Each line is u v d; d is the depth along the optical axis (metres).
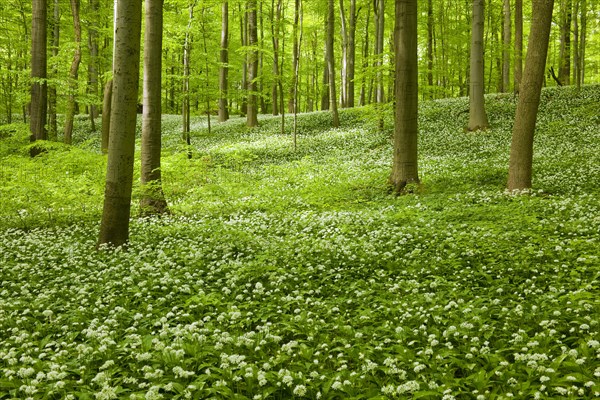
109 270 8.01
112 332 5.53
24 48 29.64
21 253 9.63
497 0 36.25
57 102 27.28
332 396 4.29
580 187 13.36
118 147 9.59
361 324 5.80
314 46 44.75
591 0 29.34
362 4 36.62
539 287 6.71
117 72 9.38
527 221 10.01
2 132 23.11
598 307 5.61
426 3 34.59
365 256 8.45
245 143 28.16
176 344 5.08
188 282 7.41
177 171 16.17
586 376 4.15
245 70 40.16
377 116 24.45
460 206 12.18
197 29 23.72
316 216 12.34
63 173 15.90
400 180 14.81
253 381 4.50
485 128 24.11
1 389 4.55
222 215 13.59
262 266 7.86
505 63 33.62
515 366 4.50
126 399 4.21
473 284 7.07
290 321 5.86
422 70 28.16
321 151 24.73
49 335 5.68
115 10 9.33
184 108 25.70
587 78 50.25
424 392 3.99
